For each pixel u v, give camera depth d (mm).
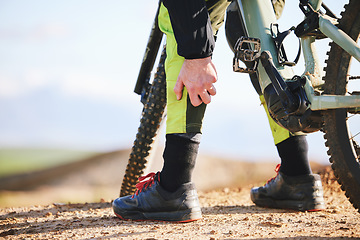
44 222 1744
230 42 1711
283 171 1818
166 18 1573
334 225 1467
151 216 1636
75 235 1450
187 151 1558
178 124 1540
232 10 1683
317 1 1399
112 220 1708
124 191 2117
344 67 1283
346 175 1286
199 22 1389
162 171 1619
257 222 1574
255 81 1786
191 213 1601
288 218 1640
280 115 1415
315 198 1770
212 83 1442
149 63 2076
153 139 2029
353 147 1296
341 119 1286
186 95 1512
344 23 1285
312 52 1423
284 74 1446
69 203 2352
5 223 1782
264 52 1434
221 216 1744
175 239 1324
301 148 1763
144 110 2027
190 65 1435
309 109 1336
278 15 1772
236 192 2711
